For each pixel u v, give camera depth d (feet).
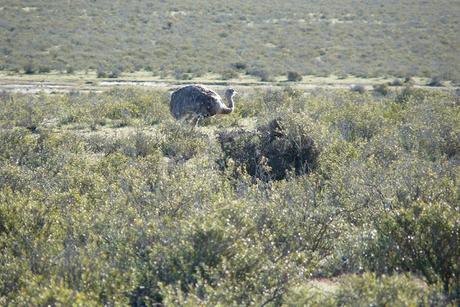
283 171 166.50
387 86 529.86
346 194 135.85
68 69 636.48
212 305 76.69
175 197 119.14
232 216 97.45
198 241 89.61
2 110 329.31
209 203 116.37
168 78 601.62
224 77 611.47
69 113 322.75
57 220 114.62
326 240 109.50
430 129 220.43
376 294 78.43
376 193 132.16
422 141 208.23
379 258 98.84
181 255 88.69
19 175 153.07
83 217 113.29
